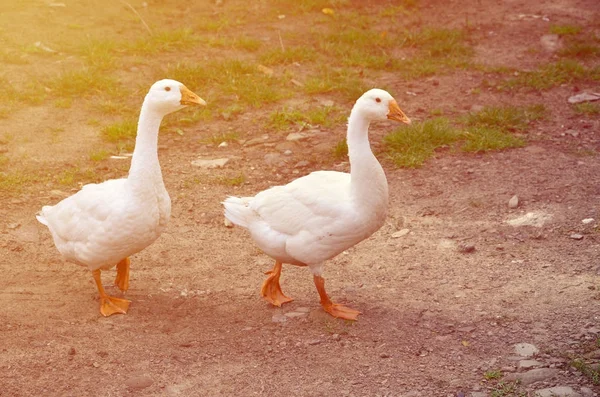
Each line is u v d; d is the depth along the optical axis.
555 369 4.12
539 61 7.46
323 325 4.43
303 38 7.95
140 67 7.03
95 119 6.34
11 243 5.02
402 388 4.06
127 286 4.62
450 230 5.17
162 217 4.47
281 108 6.59
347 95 6.75
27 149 5.94
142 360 4.22
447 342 4.31
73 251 4.48
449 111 6.57
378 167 4.30
